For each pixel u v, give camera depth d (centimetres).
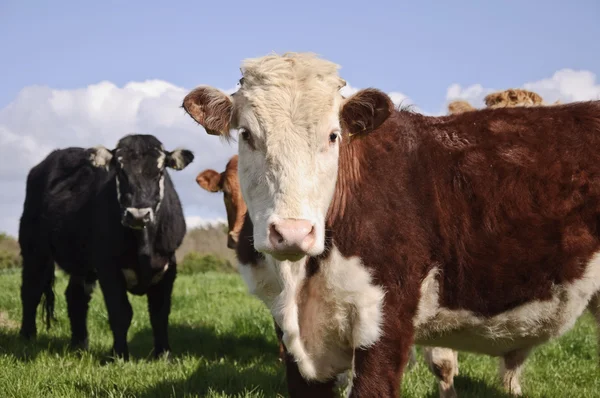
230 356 849
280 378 682
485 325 478
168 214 891
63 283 1513
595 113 497
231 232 907
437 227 462
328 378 477
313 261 445
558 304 475
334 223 440
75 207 946
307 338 460
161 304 888
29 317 966
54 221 964
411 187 463
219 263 2417
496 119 496
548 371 761
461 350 524
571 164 474
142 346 936
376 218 446
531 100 837
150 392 607
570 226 468
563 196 470
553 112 502
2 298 1173
